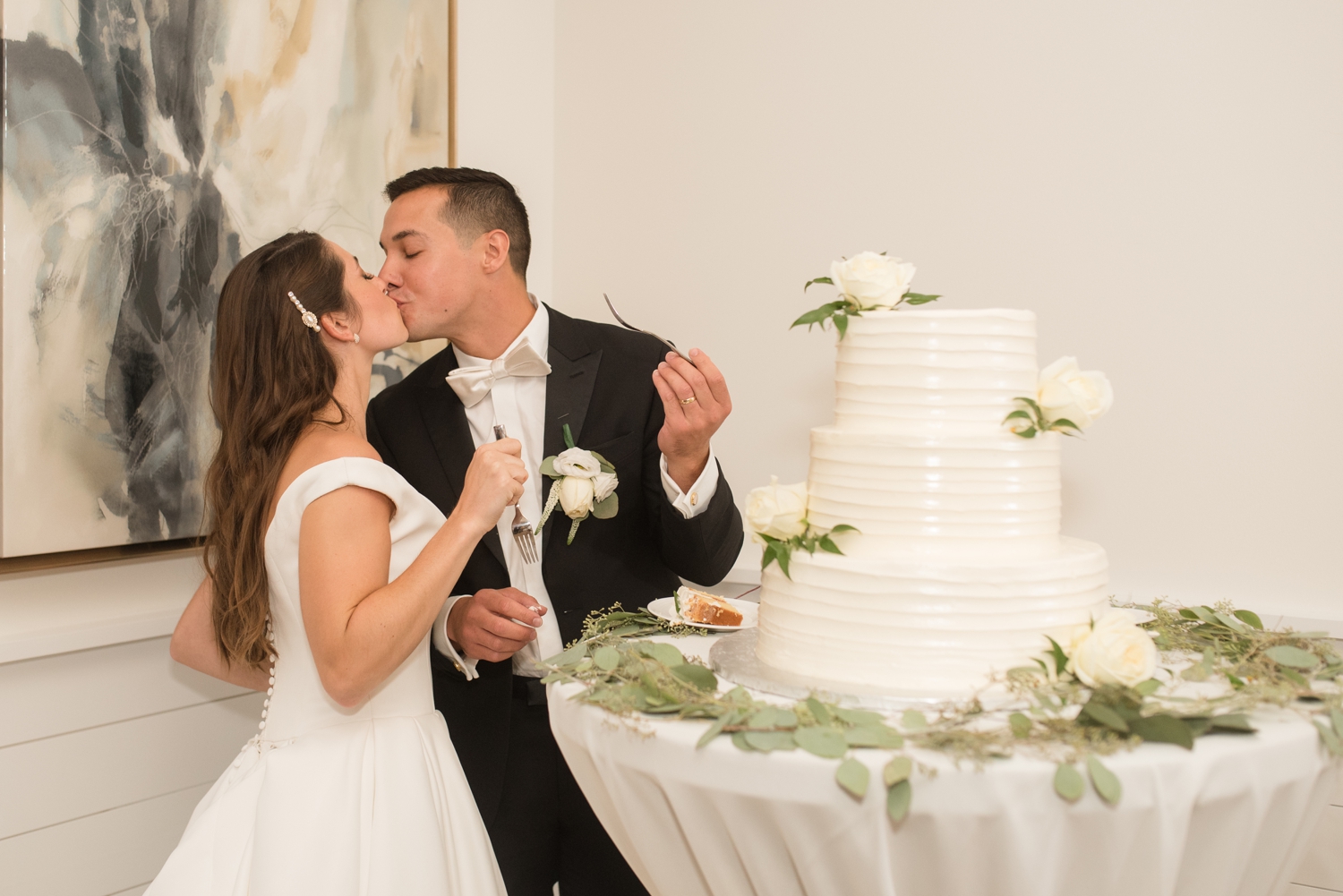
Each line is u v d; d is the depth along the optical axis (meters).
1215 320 2.29
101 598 2.04
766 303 2.84
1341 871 2.14
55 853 1.94
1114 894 0.98
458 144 2.86
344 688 1.37
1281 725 1.06
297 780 1.45
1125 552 2.39
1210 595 2.31
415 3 2.62
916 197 2.62
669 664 1.24
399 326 1.71
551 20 3.15
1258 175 2.24
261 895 1.35
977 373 1.21
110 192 1.91
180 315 2.05
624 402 2.00
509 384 2.01
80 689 1.97
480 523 1.42
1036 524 1.21
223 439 1.56
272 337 1.53
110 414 1.92
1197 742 1.01
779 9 2.79
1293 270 2.21
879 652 1.17
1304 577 2.22
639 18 3.01
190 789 2.18
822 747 0.99
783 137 2.80
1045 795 0.95
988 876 0.98
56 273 1.82
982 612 1.14
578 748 1.19
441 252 1.92
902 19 2.62
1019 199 2.49
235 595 1.52
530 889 1.92
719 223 2.90
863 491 1.21
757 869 1.06
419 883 1.44
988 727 1.05
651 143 3.01
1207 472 2.30
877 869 0.99
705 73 2.91
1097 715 1.00
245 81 2.17
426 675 1.66
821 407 2.77
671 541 1.92
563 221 3.17
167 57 2.01
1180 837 0.96
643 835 1.15
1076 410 1.17
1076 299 2.44
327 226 2.38
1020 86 2.48
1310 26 2.18
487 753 1.87
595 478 1.66
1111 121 2.38
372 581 1.40
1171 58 2.32
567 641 1.92
